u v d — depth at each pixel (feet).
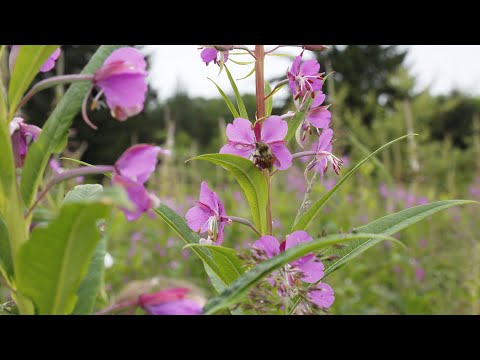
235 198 2.29
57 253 0.33
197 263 1.84
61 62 1.88
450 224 2.27
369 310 1.53
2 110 0.36
